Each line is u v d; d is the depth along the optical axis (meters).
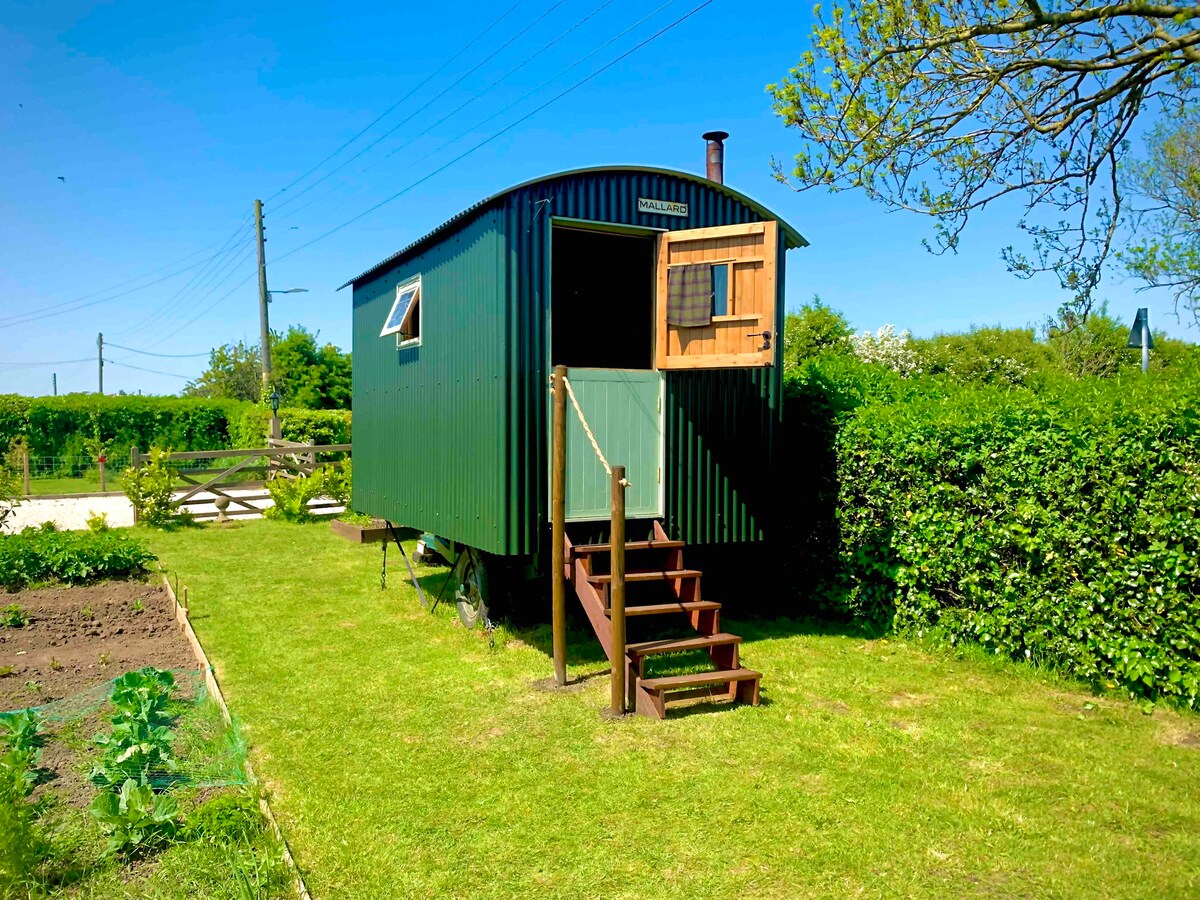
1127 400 6.17
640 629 8.04
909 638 7.54
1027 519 6.48
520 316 6.69
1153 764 4.95
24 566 9.98
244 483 20.83
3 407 26.53
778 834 4.17
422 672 6.78
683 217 7.42
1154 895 3.65
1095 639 6.10
